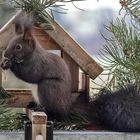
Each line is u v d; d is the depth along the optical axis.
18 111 3.15
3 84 3.24
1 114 3.01
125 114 3.01
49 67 3.07
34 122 2.77
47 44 3.08
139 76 3.05
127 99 3.04
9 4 3.06
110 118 3.01
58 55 3.10
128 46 3.04
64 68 3.08
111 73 3.06
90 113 3.06
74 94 3.09
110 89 3.09
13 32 3.06
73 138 2.94
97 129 3.02
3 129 2.99
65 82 3.06
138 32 3.05
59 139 2.94
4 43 3.05
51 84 3.05
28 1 3.04
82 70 3.08
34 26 3.06
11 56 3.04
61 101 3.05
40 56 3.07
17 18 3.06
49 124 2.81
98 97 3.08
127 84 3.08
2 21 3.83
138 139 2.97
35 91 3.07
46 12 3.04
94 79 3.06
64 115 3.04
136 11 3.04
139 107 3.02
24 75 3.06
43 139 2.77
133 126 2.99
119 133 2.96
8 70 3.09
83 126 3.03
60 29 3.05
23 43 3.06
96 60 3.12
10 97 3.08
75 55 3.05
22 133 2.94
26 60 3.06
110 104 3.04
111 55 3.04
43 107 3.04
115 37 3.05
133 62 3.03
